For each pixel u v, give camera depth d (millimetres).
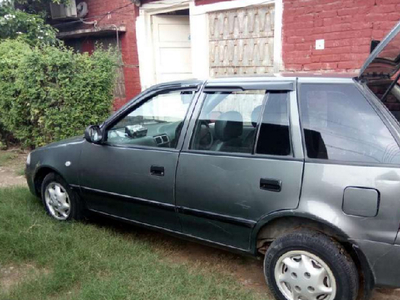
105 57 6730
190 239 3225
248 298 2818
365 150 2439
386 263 2359
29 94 6262
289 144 2662
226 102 3008
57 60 6164
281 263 2691
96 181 3674
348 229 2404
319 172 2504
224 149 2939
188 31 8742
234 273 3215
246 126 2883
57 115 6336
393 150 2357
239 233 2883
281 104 2760
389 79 3059
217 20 7148
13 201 4602
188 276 3066
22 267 3281
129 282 2977
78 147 3834
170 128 3287
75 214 3992
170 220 3262
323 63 5977
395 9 5188
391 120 2428
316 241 2506
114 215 3701
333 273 2469
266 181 2674
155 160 3232
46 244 3482
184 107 3240
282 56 6402
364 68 2594
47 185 4188
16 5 10203
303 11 6016
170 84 3393
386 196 2307
